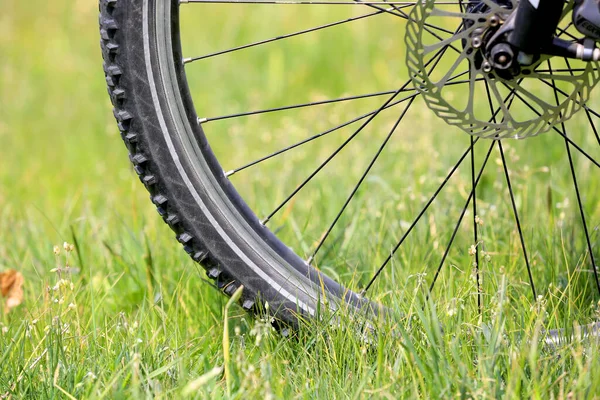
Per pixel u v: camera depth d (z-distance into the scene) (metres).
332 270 4.07
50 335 3.31
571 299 3.50
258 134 7.39
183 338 3.56
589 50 2.97
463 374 2.85
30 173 7.46
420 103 7.41
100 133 8.41
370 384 3.06
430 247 4.39
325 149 6.53
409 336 3.21
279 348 3.30
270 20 10.29
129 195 6.31
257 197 5.48
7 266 4.89
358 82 8.84
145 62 3.24
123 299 4.28
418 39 3.13
